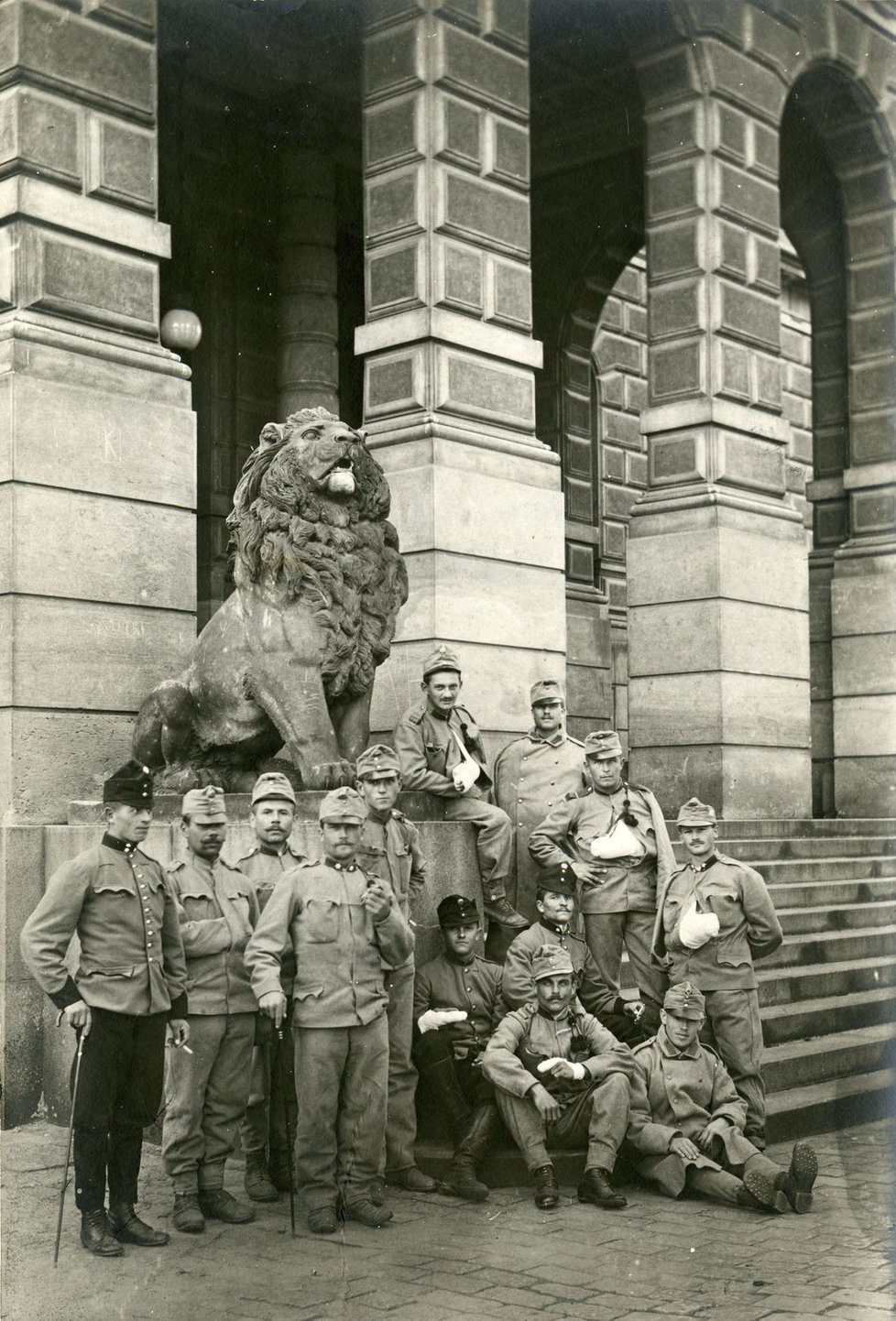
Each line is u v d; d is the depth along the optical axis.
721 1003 6.99
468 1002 6.81
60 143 8.44
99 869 5.44
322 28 12.67
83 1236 5.43
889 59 14.64
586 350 17.69
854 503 15.72
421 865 6.92
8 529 7.92
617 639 18.88
